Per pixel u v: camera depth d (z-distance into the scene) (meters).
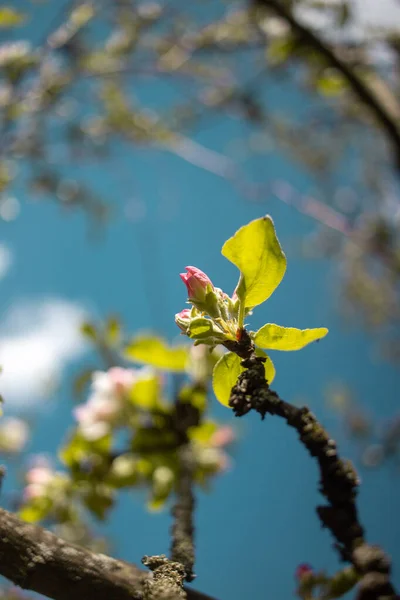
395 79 1.12
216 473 0.59
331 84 0.99
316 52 0.96
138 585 0.33
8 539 0.33
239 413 0.35
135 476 0.57
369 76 1.05
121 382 0.59
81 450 0.58
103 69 1.25
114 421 0.58
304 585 0.40
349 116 1.48
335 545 0.34
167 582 0.33
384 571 0.33
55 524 0.58
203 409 0.56
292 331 0.36
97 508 0.57
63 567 0.33
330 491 0.34
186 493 0.42
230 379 0.36
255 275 0.35
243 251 0.35
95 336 0.64
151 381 0.57
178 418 0.56
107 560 0.33
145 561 0.34
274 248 0.35
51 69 1.19
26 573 0.33
